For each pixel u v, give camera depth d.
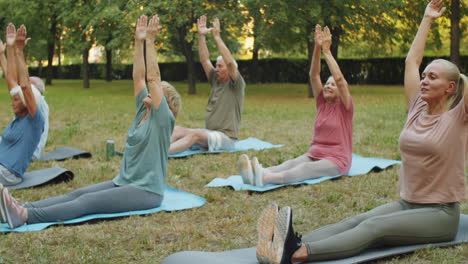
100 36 22.22
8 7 25.69
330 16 18.16
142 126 4.79
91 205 4.58
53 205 4.52
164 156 4.90
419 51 4.07
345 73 31.09
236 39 28.84
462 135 3.58
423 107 3.79
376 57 30.22
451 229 3.70
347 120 6.39
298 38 23.05
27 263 3.69
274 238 3.26
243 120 12.38
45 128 7.54
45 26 27.42
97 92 24.27
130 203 4.73
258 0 17.38
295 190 5.81
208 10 18.55
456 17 19.78
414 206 3.75
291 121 12.16
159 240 4.21
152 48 4.65
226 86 8.49
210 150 8.06
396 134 9.76
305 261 3.38
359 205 5.25
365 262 3.45
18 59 5.48
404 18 21.02
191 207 5.07
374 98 19.38
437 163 3.59
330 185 5.95
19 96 5.72
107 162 7.46
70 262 3.70
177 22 19.12
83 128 11.06
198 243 4.11
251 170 5.89
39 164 7.25
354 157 7.56
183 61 36.19
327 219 4.80
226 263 3.40
